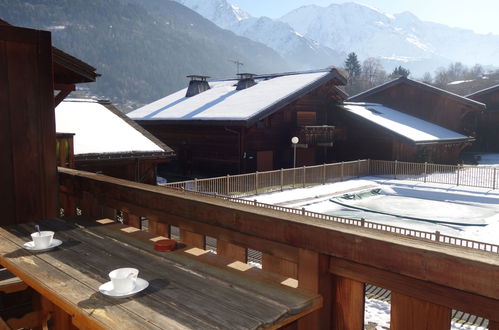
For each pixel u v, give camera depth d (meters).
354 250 1.83
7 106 3.92
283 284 2.03
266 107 22.02
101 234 2.95
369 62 138.38
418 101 33.75
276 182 19.81
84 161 12.83
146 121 26.31
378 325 5.74
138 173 14.20
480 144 40.94
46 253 2.50
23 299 3.55
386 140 26.53
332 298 2.03
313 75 27.48
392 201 19.08
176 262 2.33
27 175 4.05
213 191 17.05
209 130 24.16
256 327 1.58
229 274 2.15
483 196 19.39
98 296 1.86
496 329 1.48
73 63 6.27
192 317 1.65
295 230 2.08
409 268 1.65
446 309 1.61
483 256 1.50
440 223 15.16
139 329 1.56
